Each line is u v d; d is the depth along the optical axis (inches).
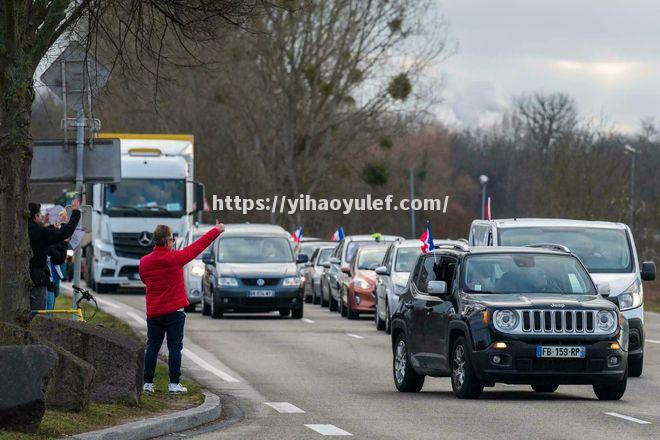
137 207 4192.9
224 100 6348.4
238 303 3235.7
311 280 4320.9
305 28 6122.1
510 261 1617.9
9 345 1081.4
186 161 4254.4
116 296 4215.1
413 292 1720.0
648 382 1814.7
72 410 1209.4
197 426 1302.9
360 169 6348.4
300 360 2144.4
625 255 2110.0
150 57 1589.6
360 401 1558.8
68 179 1704.0
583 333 1503.4
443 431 1252.5
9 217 1245.7
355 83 6225.4
